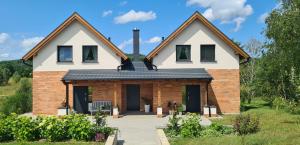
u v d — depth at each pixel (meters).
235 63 29.92
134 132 19.69
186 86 29.83
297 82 17.41
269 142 12.64
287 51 17.41
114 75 28.20
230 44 29.75
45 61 29.55
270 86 29.25
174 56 29.70
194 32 29.83
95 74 28.45
